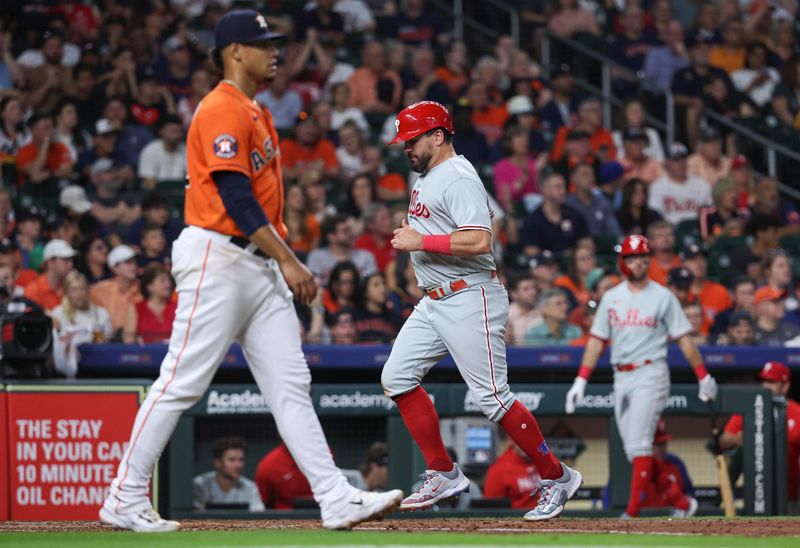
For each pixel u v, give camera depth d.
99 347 33.03
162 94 48.75
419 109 19.72
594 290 39.56
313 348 34.19
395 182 46.94
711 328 40.62
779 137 55.75
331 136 49.28
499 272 40.19
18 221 40.38
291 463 31.50
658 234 41.62
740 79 58.84
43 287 36.19
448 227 19.69
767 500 33.50
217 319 16.19
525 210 47.16
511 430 19.94
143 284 36.25
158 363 33.34
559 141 51.03
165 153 45.94
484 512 31.69
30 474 28.17
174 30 52.34
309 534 16.22
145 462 16.72
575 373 35.94
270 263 16.39
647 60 57.91
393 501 16.38
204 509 31.19
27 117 46.38
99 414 28.56
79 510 28.36
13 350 28.95
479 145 49.72
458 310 19.58
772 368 34.38
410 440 31.97
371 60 52.50
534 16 59.66
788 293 42.09
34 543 15.26
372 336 35.81
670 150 52.66
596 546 14.96
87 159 46.03
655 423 30.94
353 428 32.25
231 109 16.09
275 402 16.44
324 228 40.81
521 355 35.00
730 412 33.56
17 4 49.78
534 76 54.28
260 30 16.50
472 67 56.84
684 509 33.06
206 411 31.31
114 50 50.09
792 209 51.47
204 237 16.19
